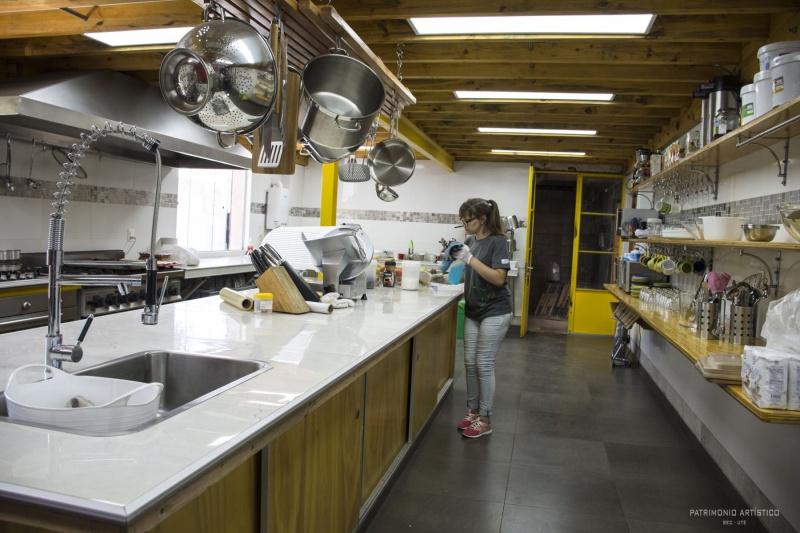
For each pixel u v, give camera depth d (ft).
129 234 16.30
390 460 9.05
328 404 6.16
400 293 12.80
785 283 8.45
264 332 7.32
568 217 30.42
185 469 3.16
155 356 5.99
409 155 12.83
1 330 10.26
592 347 21.97
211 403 4.35
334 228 10.71
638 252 17.10
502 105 16.26
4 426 3.70
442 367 13.34
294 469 5.35
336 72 7.72
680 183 14.83
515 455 10.57
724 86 10.19
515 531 7.82
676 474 9.94
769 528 7.93
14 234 12.78
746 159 10.42
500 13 9.08
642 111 15.87
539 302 30.40
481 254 11.00
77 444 3.45
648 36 10.09
